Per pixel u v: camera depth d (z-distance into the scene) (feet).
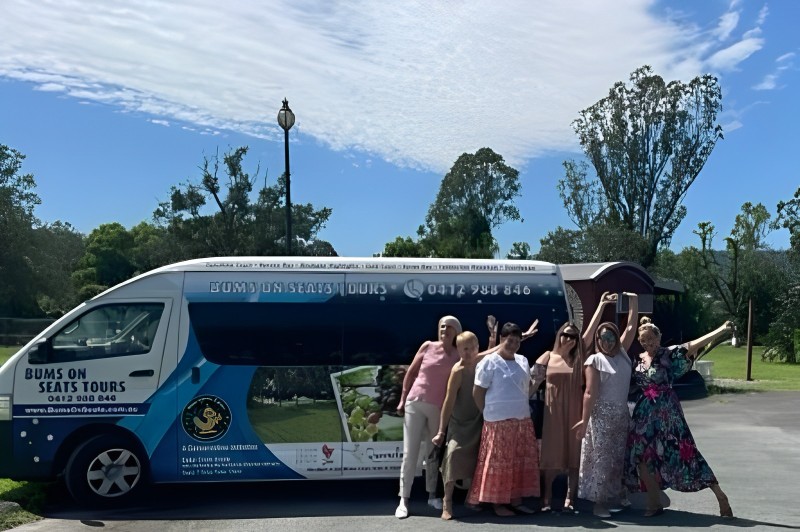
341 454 24.62
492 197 277.64
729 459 32.42
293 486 27.32
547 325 26.04
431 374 22.61
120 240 253.44
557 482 27.68
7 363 23.72
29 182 161.68
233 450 24.17
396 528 20.95
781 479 28.04
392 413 24.95
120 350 24.13
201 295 24.68
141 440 23.88
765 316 173.68
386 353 25.17
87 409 23.75
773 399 58.03
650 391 21.66
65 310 173.68
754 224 181.16
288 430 24.45
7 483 26.76
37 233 166.20
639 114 193.57
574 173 200.64
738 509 22.99
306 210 99.14
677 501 24.20
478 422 21.94
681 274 193.47
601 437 21.79
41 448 23.54
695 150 192.24
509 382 21.45
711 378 74.79
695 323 89.45
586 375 21.76
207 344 24.41
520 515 22.20
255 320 24.72
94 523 21.88
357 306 25.29
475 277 26.13
